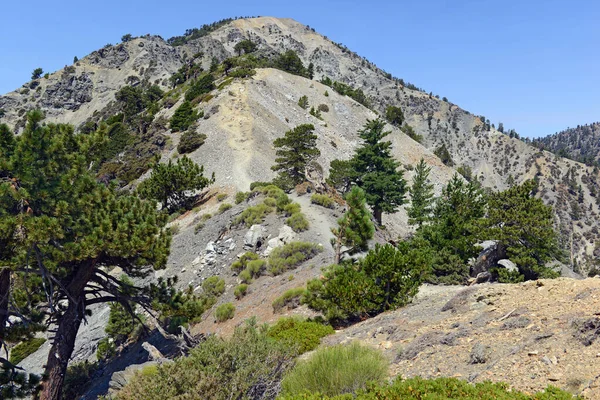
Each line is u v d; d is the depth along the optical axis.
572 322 8.74
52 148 18.08
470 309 12.60
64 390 26.17
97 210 18.92
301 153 53.75
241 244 34.88
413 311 14.50
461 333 10.49
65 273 19.08
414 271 16.52
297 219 34.66
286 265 28.81
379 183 60.81
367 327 14.38
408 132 152.62
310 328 15.17
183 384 8.65
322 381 8.23
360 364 8.26
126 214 19.45
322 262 27.27
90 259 19.78
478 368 8.63
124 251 18.64
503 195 26.72
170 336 24.53
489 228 25.88
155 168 54.22
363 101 156.12
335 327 16.47
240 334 10.54
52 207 17.56
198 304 22.12
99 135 20.38
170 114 97.19
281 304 21.41
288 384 8.56
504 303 12.02
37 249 17.08
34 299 20.03
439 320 12.57
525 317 10.20
